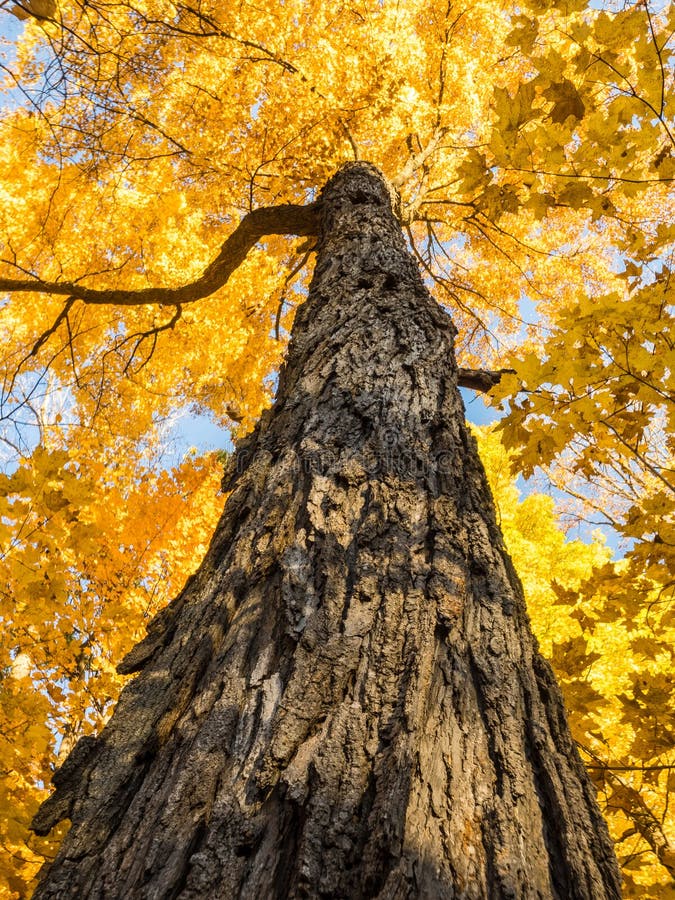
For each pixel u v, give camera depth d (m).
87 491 2.23
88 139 4.21
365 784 0.84
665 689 2.10
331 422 1.57
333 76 4.16
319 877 0.74
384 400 1.65
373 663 1.01
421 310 2.15
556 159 1.73
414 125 4.82
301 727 0.92
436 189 5.17
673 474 2.12
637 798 2.09
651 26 1.53
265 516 1.34
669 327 1.66
